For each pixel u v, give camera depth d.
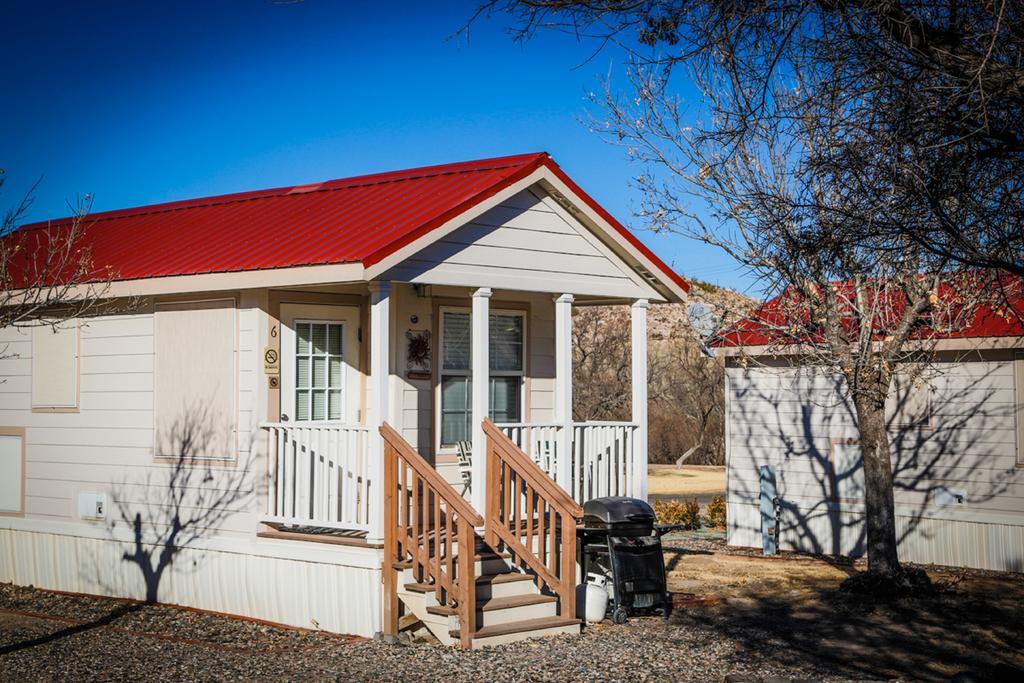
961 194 7.10
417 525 10.82
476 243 12.16
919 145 7.04
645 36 7.27
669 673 9.63
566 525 11.32
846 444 18.86
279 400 12.13
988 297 12.12
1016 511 16.97
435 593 10.74
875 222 7.26
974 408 17.50
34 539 14.33
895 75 6.98
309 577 11.55
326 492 11.48
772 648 10.94
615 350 33.00
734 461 20.23
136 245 14.20
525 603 11.16
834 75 7.40
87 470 13.81
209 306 12.51
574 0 7.07
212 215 15.05
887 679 9.57
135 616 12.24
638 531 12.44
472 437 12.93
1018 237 7.06
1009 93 6.31
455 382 13.62
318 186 15.16
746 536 19.98
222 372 12.34
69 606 13.00
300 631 11.45
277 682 9.06
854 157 7.47
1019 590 14.98
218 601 12.34
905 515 18.11
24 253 15.39
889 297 15.24
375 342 11.11
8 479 14.73
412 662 9.85
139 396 13.27
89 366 13.84
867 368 14.38
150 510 13.08
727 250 13.67
